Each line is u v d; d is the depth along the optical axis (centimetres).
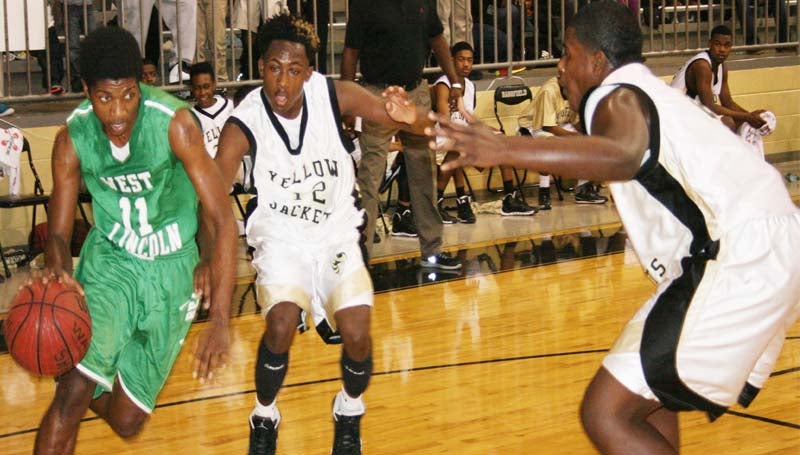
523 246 923
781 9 1359
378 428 499
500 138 274
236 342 659
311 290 427
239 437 495
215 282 353
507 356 613
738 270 310
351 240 429
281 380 429
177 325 393
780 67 1313
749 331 310
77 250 801
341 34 1138
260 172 421
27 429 514
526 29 1207
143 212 376
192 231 388
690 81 1098
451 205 1106
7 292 779
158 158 361
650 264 330
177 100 363
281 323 411
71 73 959
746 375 318
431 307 732
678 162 310
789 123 1330
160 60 942
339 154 427
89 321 354
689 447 466
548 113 1041
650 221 326
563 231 980
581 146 279
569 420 503
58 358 344
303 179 421
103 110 343
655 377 310
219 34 988
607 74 321
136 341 390
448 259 845
